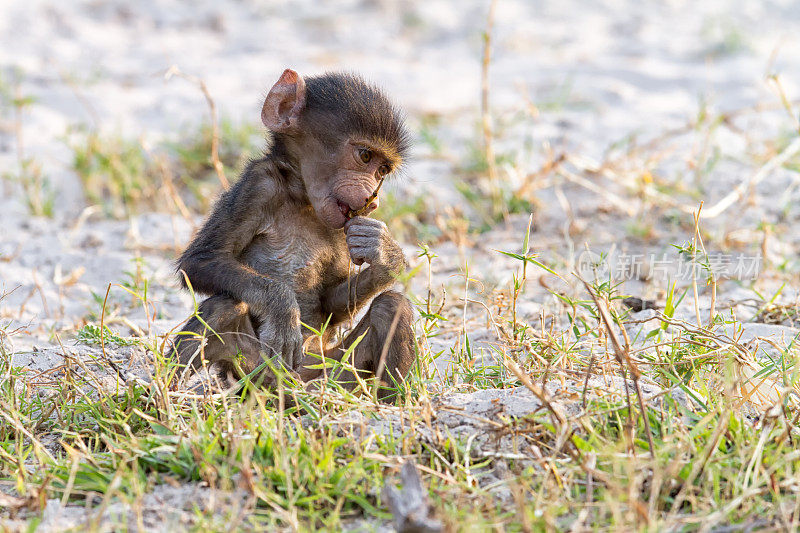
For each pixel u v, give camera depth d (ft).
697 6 122.11
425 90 81.41
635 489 21.97
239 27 104.99
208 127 64.13
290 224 32.07
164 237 52.34
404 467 21.68
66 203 58.23
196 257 30.81
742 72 87.40
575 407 26.22
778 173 57.88
